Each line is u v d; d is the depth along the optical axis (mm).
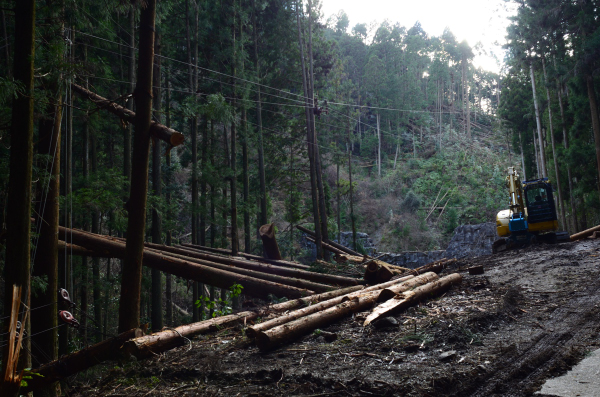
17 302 3221
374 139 66562
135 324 7812
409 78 73562
